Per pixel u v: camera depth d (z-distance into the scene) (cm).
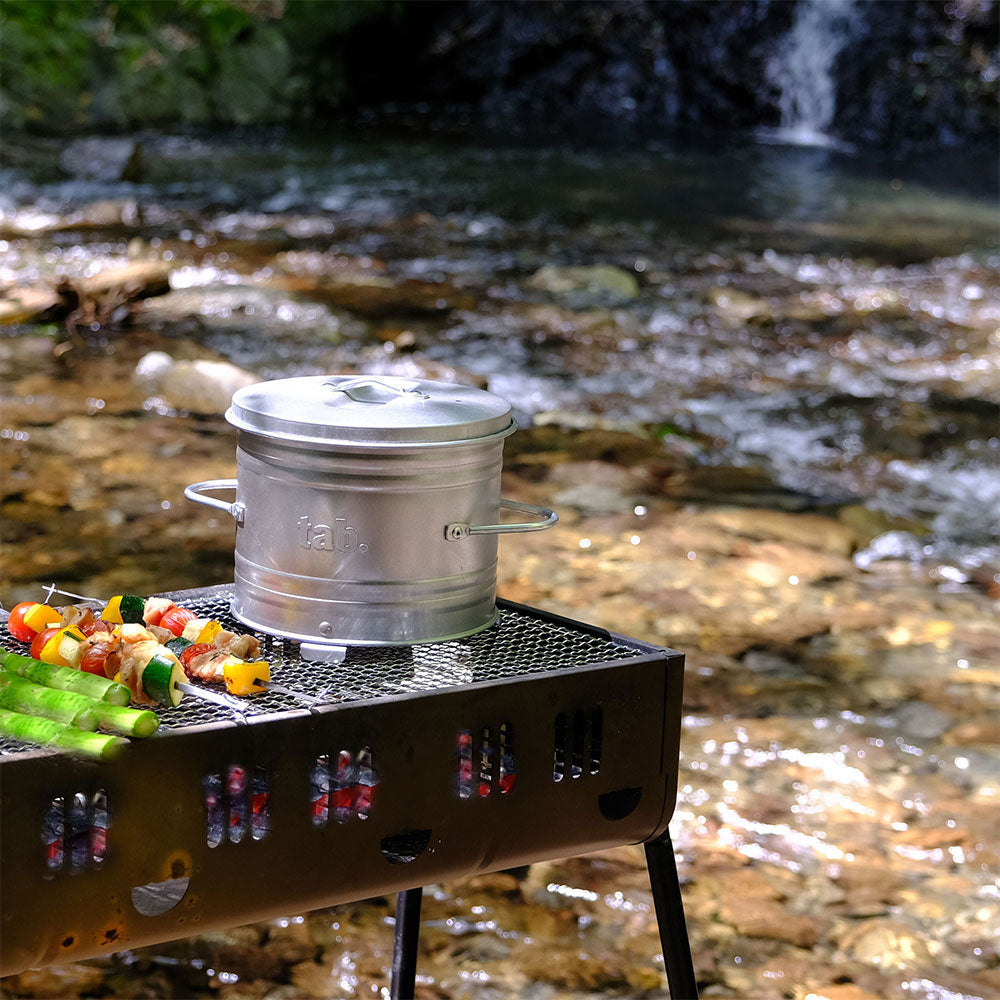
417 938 232
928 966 247
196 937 249
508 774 198
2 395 507
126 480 434
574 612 356
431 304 719
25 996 236
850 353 679
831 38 1541
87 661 192
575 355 645
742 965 246
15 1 1184
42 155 1077
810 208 1078
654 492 465
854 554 424
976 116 1510
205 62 1298
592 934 252
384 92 1527
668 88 1573
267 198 991
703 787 286
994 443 547
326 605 197
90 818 183
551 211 1005
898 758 296
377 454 193
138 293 646
